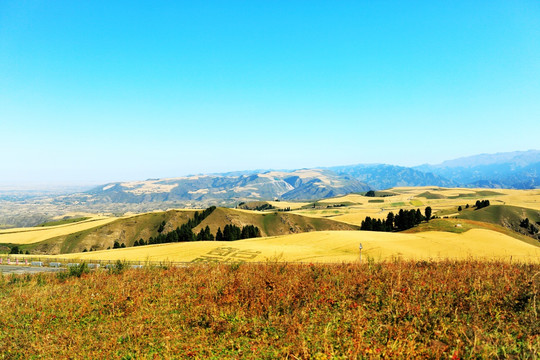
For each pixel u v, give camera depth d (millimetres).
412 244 61844
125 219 197125
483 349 8148
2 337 13922
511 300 11367
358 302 12742
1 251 130875
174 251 68125
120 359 10930
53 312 16625
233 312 13219
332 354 8430
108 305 17000
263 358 9328
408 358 7902
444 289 12758
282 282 15578
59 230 177875
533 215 184250
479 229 76688
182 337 11984
